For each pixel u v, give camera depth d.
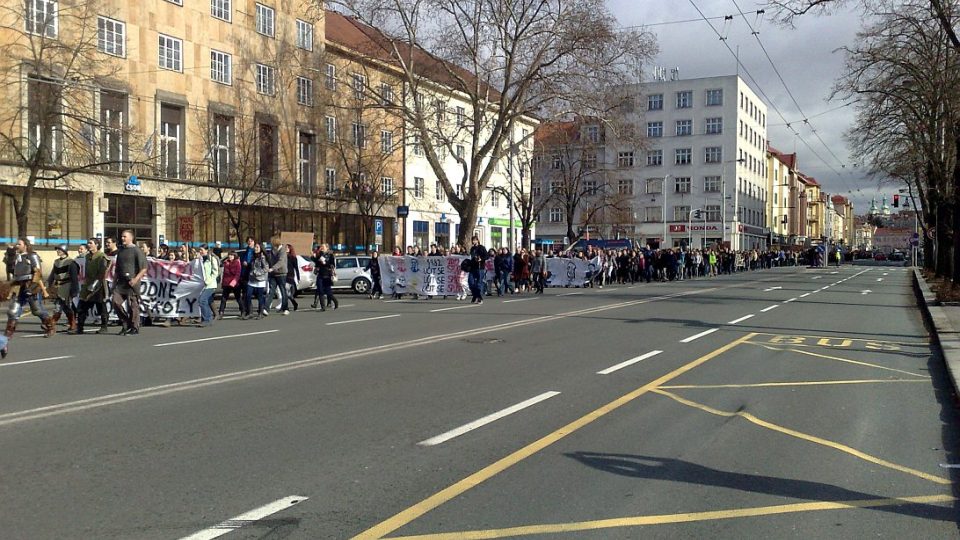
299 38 41.56
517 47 34.97
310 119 41.75
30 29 25.94
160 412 7.70
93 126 27.31
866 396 9.05
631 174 85.06
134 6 32.47
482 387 9.22
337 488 5.40
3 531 4.52
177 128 35.03
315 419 7.46
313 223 42.84
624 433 7.09
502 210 62.62
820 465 6.15
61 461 5.95
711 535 4.62
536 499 5.23
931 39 30.00
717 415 7.93
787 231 118.62
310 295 30.59
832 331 16.30
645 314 19.86
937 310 19.53
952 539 4.61
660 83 84.38
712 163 82.31
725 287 36.22
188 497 5.16
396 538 4.49
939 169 34.19
